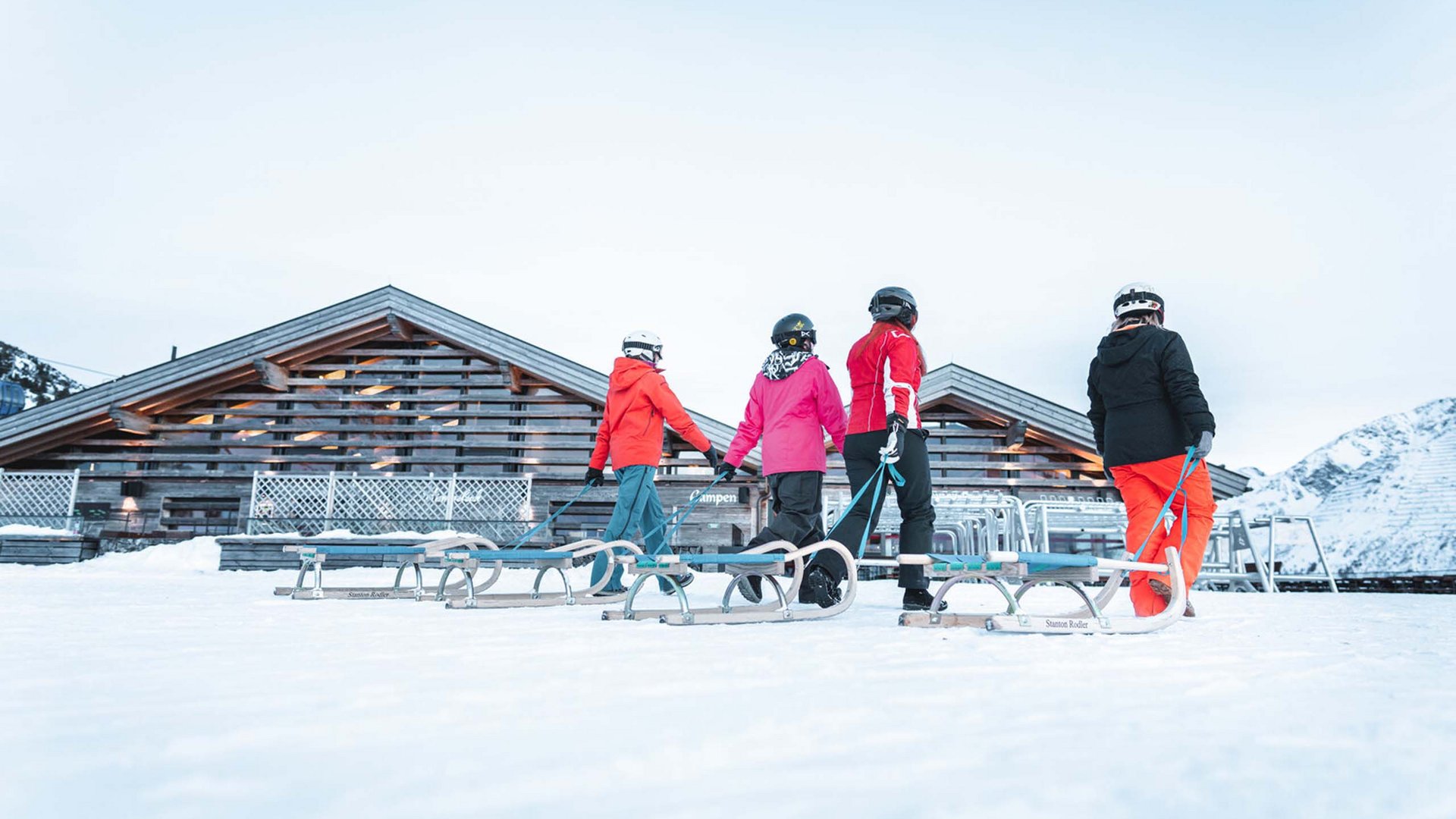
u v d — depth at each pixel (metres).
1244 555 11.17
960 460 13.29
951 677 2.00
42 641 2.60
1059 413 12.93
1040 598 6.03
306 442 13.25
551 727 1.42
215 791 1.06
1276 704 1.69
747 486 12.74
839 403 4.70
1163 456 3.92
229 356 13.13
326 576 8.67
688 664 2.17
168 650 2.40
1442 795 1.08
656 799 1.04
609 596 4.91
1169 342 3.96
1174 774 1.17
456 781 1.11
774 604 4.12
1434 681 2.01
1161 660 2.34
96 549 12.61
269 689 1.77
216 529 13.12
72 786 1.08
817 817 0.98
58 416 12.95
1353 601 6.13
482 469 13.15
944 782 1.12
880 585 8.27
